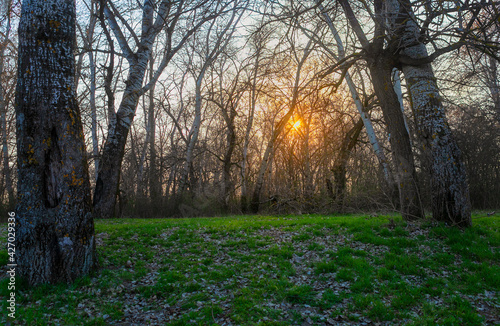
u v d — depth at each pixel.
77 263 5.80
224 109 21.48
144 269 6.60
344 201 17.89
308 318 4.93
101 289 5.65
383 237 8.38
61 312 4.96
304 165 21.78
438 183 8.64
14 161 23.23
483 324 4.75
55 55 5.73
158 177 24.12
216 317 4.90
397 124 9.70
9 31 16.61
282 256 7.41
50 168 5.62
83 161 5.98
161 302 5.43
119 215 17.27
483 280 6.14
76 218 5.82
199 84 21.23
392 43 9.32
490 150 19.00
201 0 10.83
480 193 19.00
